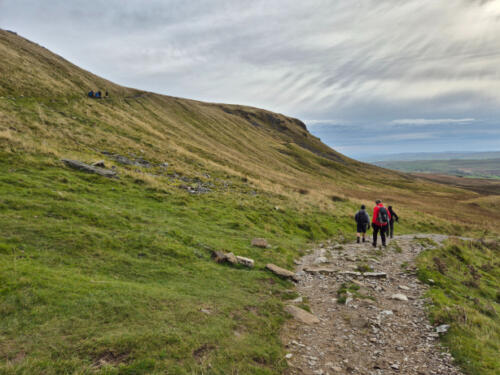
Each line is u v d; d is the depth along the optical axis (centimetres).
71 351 443
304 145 16762
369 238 2064
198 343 543
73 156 1934
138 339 502
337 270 1220
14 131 1984
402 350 645
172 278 859
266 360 564
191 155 3672
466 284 1222
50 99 3406
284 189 3588
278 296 934
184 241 1184
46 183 1348
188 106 10331
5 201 996
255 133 13025
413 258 1419
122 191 1648
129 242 1002
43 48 6688
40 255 740
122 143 2906
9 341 433
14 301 513
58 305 541
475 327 739
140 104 6794
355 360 607
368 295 962
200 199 1997
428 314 810
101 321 533
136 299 639
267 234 1700
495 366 567
